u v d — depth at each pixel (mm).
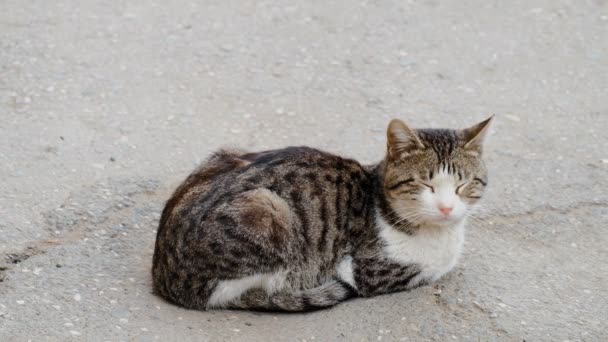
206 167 7840
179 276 7234
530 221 9008
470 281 7906
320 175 7582
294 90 11328
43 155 9531
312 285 7641
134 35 12266
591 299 7711
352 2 13586
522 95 11547
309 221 7445
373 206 7695
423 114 10961
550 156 10219
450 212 7379
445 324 7293
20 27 12180
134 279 7723
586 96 11609
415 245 7602
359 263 7621
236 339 7027
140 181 9273
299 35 12594
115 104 10695
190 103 10875
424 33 12844
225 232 7105
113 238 8359
